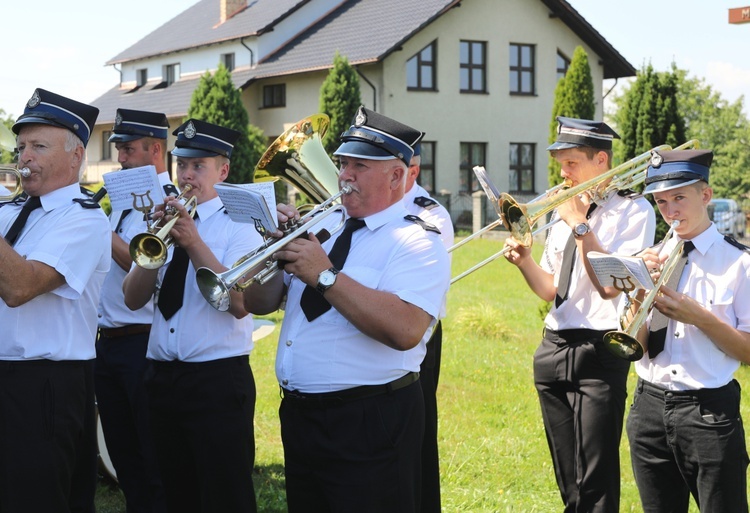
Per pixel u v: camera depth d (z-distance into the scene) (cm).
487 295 1304
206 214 407
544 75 2795
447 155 2650
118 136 482
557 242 460
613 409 428
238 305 371
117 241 444
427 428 432
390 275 312
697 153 365
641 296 361
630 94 1290
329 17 2908
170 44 3247
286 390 322
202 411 384
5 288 329
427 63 2616
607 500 429
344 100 2316
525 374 816
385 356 314
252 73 2816
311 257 297
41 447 348
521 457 585
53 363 354
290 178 425
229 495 386
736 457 360
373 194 320
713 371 361
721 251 367
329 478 312
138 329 455
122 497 528
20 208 377
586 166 449
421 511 432
